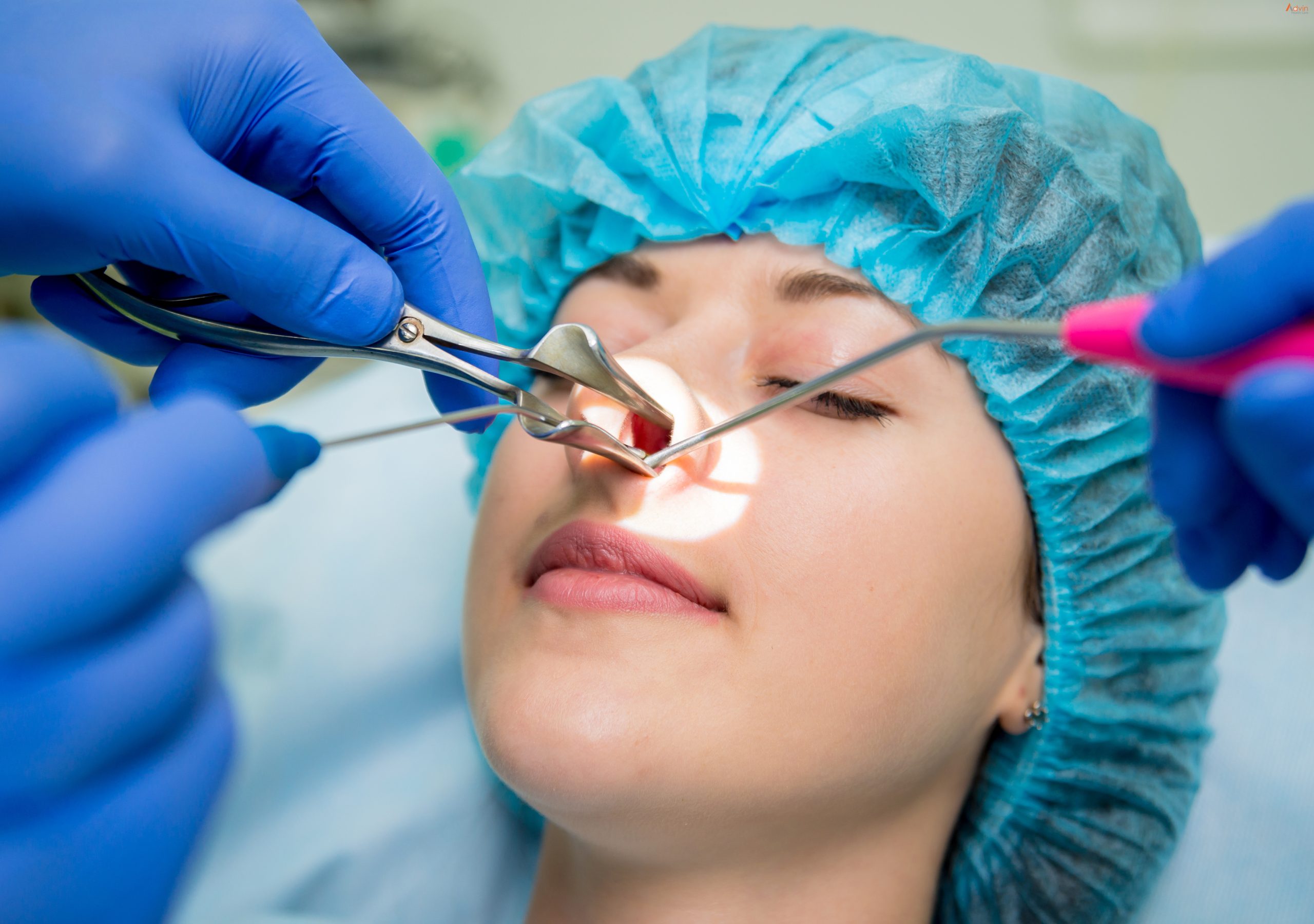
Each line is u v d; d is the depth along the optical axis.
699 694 0.71
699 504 0.74
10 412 0.53
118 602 0.54
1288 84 1.61
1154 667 0.99
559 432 0.67
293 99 0.81
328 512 1.56
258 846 1.38
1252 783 1.19
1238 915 1.13
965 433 0.83
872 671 0.75
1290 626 1.27
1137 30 1.64
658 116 0.90
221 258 0.71
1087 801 1.02
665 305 0.89
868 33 1.02
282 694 1.45
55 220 0.70
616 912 0.88
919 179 0.80
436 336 0.73
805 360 0.80
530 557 0.79
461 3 1.91
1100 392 0.85
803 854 0.85
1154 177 0.98
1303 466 0.38
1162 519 0.93
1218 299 0.40
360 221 0.85
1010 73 0.95
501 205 1.05
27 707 0.52
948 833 0.97
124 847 0.56
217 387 0.77
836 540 0.75
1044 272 0.85
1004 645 0.89
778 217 0.84
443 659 1.46
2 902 0.52
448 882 1.34
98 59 0.73
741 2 1.85
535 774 0.71
